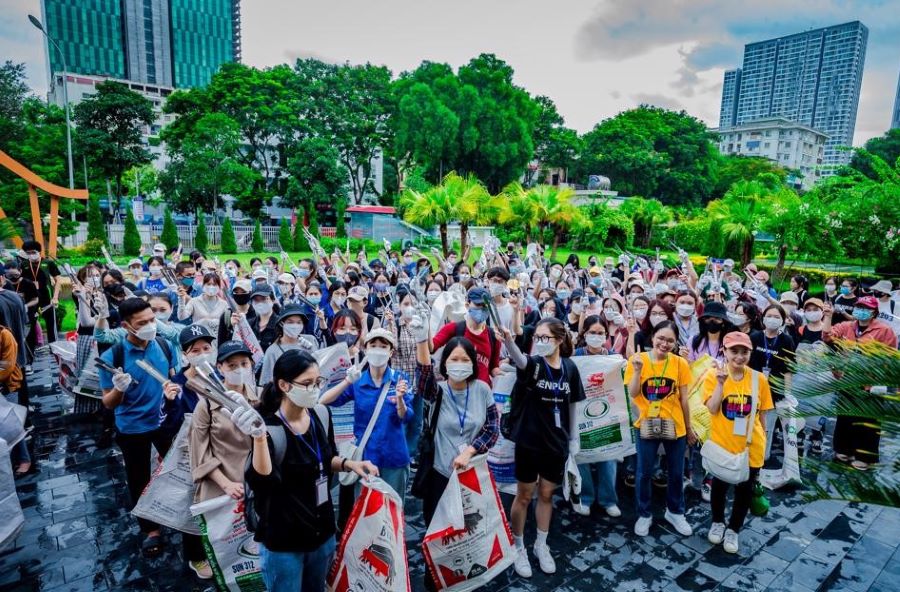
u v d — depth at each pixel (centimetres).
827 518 490
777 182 3572
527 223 2261
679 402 450
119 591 376
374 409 389
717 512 444
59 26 10825
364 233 3769
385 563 287
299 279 898
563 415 396
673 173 5644
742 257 2075
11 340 533
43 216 2523
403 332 560
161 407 403
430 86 4225
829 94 17850
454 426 368
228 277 975
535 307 763
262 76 4169
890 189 1438
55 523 459
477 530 350
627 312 666
